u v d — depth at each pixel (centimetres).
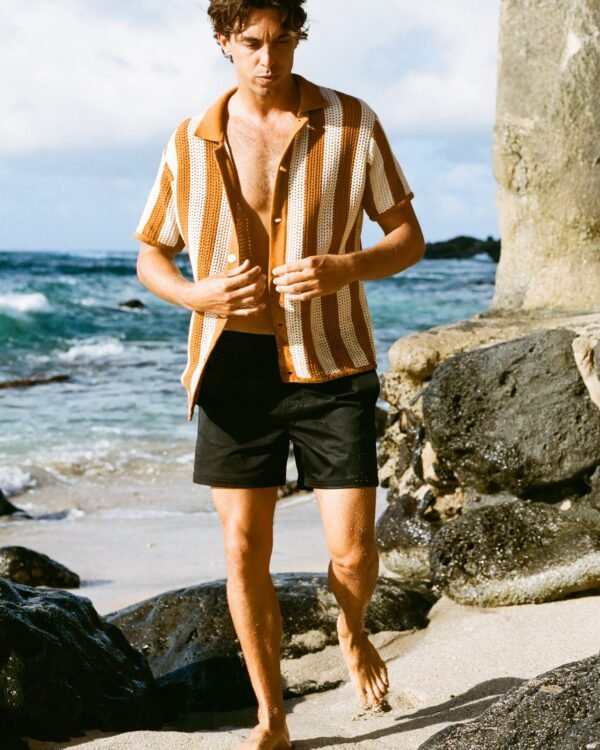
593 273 573
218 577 631
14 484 959
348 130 314
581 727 265
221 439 323
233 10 299
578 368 475
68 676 363
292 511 814
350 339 322
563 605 439
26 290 3038
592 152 563
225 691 416
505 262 610
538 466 473
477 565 456
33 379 1652
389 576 522
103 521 816
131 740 337
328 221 314
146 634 448
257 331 320
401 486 544
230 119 318
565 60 566
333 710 377
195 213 318
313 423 320
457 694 375
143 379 1694
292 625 445
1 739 340
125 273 4534
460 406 494
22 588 401
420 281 5300
